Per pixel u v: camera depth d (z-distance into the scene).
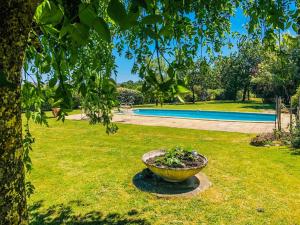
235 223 4.66
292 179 6.54
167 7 1.64
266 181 6.43
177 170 5.73
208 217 4.86
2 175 0.94
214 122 16.28
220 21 3.20
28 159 2.73
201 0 2.59
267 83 25.98
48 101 2.46
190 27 2.94
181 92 1.53
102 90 2.74
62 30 0.98
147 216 4.93
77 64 2.67
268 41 2.79
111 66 3.07
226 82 39.31
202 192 5.82
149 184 6.23
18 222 0.99
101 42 2.94
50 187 6.25
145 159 6.58
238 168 7.35
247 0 2.98
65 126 14.75
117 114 20.89
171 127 14.30
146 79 1.63
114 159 8.45
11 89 0.93
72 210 5.17
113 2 0.83
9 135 0.94
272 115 21.92
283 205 5.26
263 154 8.70
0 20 0.87
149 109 28.41
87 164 7.96
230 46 3.60
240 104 33.59
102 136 12.14
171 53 2.29
